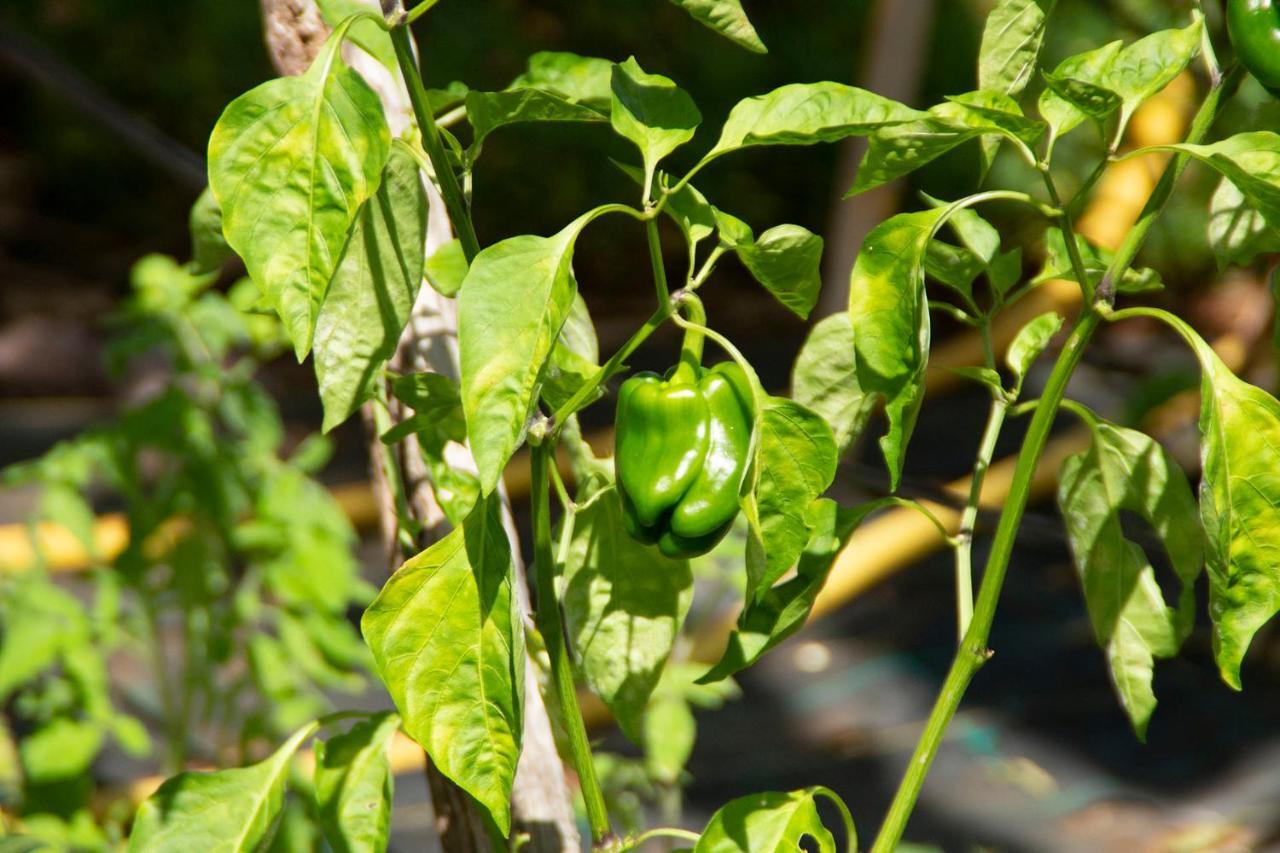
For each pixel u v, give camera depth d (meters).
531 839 1.63
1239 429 1.42
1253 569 1.43
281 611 2.59
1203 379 1.43
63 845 2.35
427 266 1.59
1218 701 4.06
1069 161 3.80
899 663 4.34
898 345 1.43
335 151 1.35
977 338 3.93
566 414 1.46
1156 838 3.55
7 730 2.59
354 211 1.35
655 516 1.45
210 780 1.56
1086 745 3.91
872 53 2.59
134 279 2.60
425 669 1.42
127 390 2.79
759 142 1.42
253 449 2.61
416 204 1.49
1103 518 1.57
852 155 2.42
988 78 1.53
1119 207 2.86
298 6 1.60
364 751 1.57
